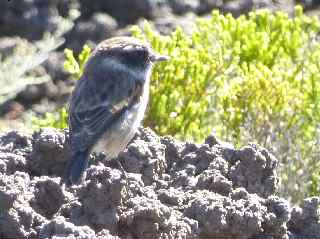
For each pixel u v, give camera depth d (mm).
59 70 22359
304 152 15031
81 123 11000
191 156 12164
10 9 23219
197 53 16391
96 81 11289
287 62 17094
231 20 17562
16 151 11875
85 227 9594
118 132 11227
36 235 10148
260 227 10766
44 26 23125
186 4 24156
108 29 23125
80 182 10961
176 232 10352
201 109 16031
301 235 11336
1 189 10336
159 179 11898
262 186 11781
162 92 15922
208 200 10812
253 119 15273
